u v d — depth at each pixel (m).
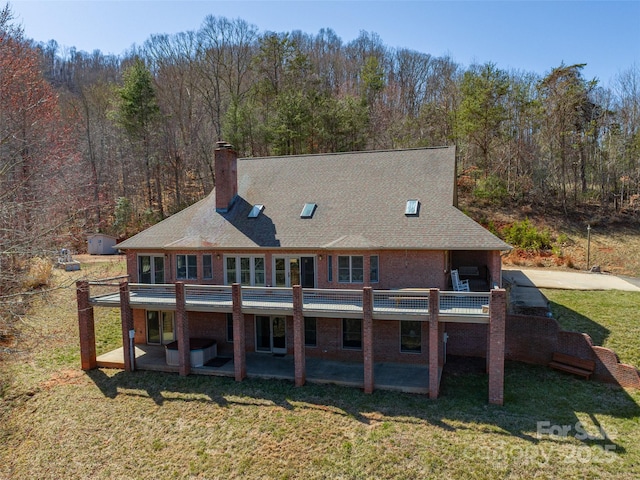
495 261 18.89
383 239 19.47
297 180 24.42
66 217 25.67
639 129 46.22
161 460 14.05
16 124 23.61
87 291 20.38
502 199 46.81
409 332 19.77
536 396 16.78
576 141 45.91
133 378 19.45
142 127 49.81
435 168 22.61
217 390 18.00
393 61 76.00
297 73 51.19
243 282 21.62
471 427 14.69
